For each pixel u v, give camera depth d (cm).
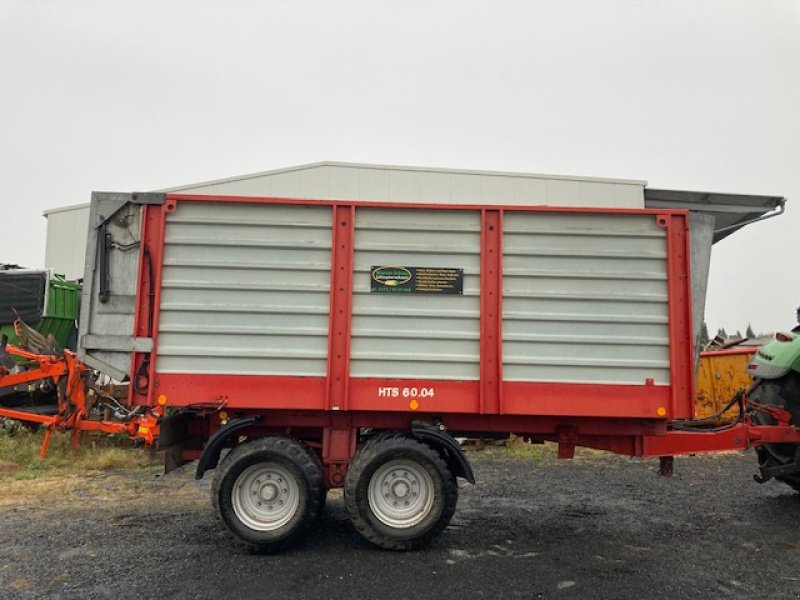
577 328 470
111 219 475
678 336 470
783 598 368
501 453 890
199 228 471
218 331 464
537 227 475
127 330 468
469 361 466
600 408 465
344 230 471
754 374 611
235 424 462
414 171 1377
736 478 729
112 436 886
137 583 385
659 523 532
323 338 466
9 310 1020
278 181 1377
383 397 462
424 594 370
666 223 475
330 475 479
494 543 471
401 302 470
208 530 502
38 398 922
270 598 363
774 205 1327
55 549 450
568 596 369
